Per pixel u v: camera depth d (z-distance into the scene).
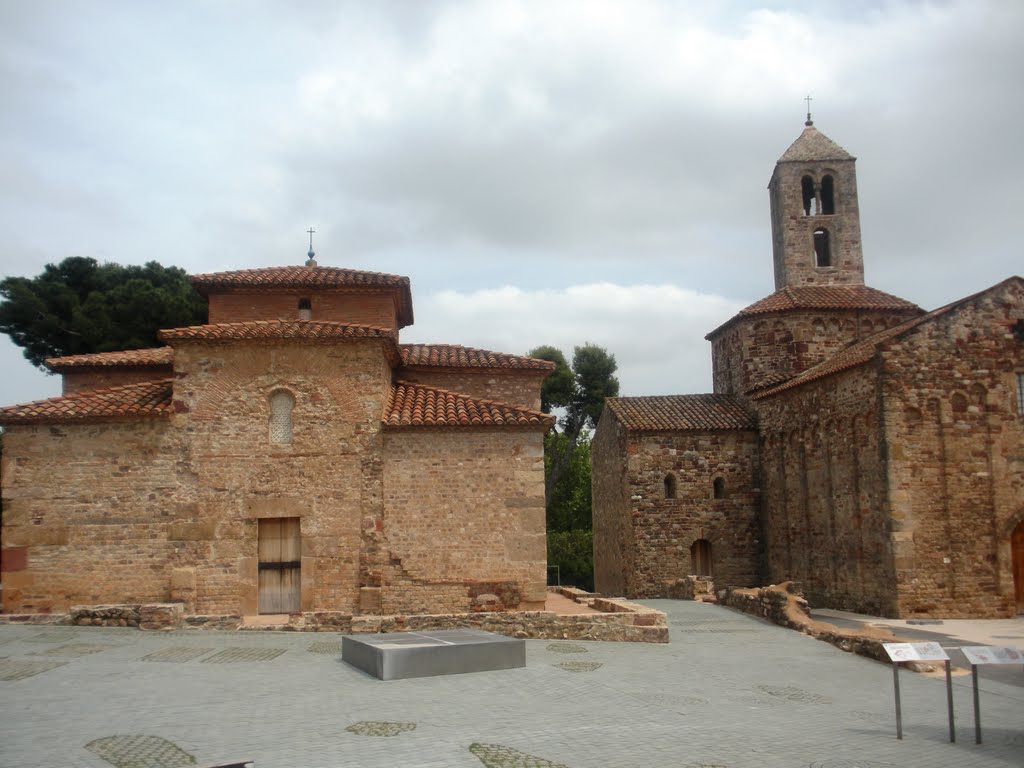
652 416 40.53
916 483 27.55
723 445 39.69
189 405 23.02
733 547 39.00
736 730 12.00
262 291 28.33
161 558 22.42
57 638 18.66
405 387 26.36
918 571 27.11
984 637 22.48
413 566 22.73
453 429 23.31
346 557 22.66
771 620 24.83
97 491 22.61
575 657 17.81
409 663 15.15
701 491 39.25
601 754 10.46
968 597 27.14
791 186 42.66
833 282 42.00
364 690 14.04
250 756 10.06
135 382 28.05
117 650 17.33
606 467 44.16
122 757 9.97
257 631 20.00
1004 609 27.17
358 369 23.41
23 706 12.61
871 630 20.77
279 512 22.75
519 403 28.75
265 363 23.31
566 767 9.87
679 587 34.16
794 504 35.62
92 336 45.00
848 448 30.52
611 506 42.75
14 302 44.91
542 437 23.67
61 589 22.27
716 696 14.45
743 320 41.06
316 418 23.17
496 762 9.91
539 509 23.22
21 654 16.80
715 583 38.59
